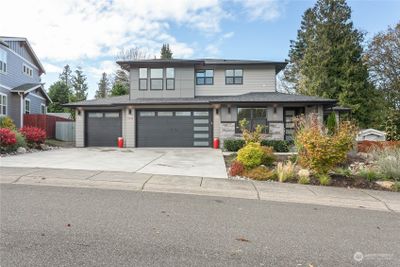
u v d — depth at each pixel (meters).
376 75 27.11
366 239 4.43
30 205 5.68
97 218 5.03
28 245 3.83
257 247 4.02
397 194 7.47
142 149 17.86
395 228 5.00
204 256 3.68
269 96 18.84
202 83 20.72
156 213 5.43
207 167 10.91
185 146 19.22
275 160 11.35
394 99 26.86
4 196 6.35
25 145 14.99
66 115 32.19
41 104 27.14
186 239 4.23
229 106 18.17
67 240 4.04
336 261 3.65
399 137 18.27
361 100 28.45
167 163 11.77
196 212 5.59
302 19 39.72
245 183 8.20
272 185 8.05
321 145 8.73
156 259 3.55
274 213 5.71
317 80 29.72
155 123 19.33
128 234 4.34
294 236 4.48
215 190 7.39
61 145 19.89
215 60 21.45
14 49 22.66
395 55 24.83
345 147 8.80
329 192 7.45
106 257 3.56
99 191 7.10
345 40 29.56
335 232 4.71
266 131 18.00
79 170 9.47
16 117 21.97
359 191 7.68
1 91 20.61
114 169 9.96
